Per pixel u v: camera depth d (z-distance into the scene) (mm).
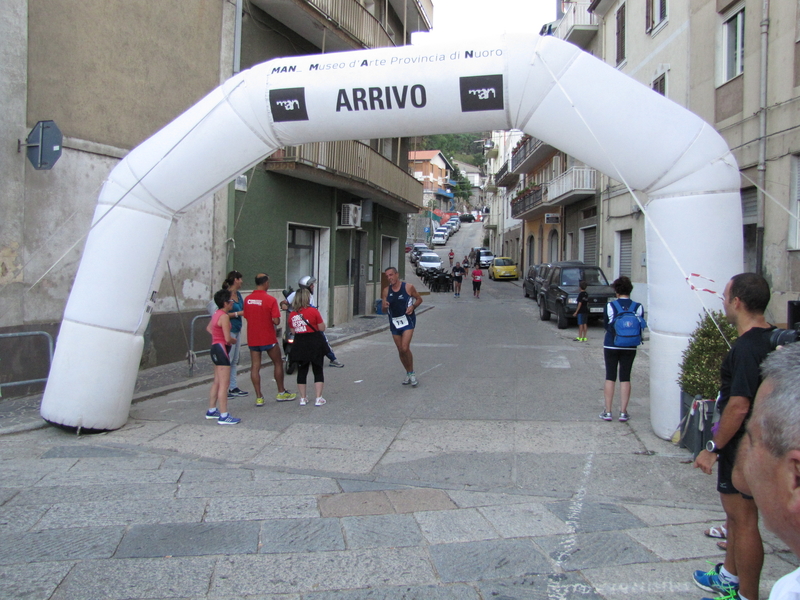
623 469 5379
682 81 14656
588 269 18031
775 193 10656
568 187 22641
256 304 7723
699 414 5398
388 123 6398
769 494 1360
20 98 7766
